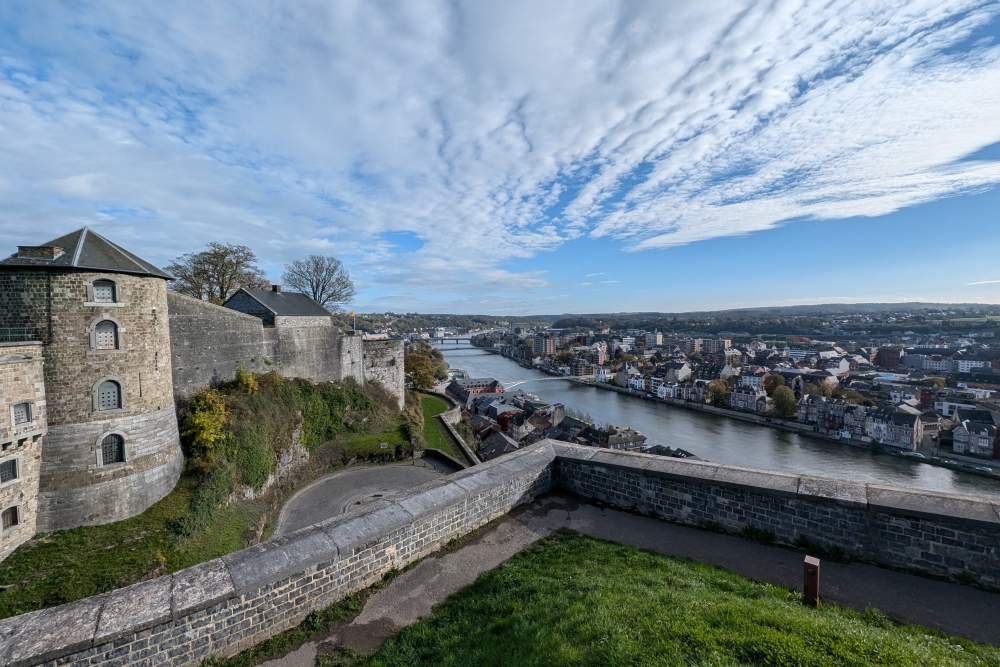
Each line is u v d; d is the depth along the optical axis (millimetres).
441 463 29469
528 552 8055
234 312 26734
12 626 5051
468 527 8758
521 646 5176
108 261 16109
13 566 13453
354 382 37344
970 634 5473
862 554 7141
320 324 35406
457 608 6594
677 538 8352
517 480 9805
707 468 8922
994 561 6234
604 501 10031
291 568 6277
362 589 7090
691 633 4688
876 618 5695
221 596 5711
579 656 4586
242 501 20438
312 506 22422
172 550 15312
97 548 14633
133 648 5234
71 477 15281
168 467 17875
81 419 15500
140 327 16922
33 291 14906
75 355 15398
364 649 5945
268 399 26125
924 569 6699
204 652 5652
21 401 14109
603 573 6949
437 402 53344
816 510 7531
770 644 4398
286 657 5859
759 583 6625
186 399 22938
